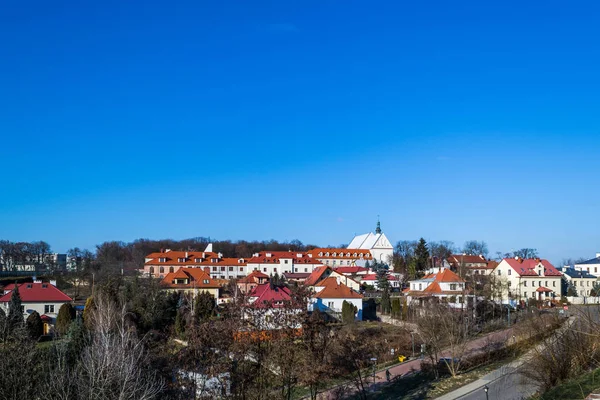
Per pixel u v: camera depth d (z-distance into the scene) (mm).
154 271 169875
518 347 64562
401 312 100812
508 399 52344
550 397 44719
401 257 196875
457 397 54812
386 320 102188
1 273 172000
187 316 79000
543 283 131375
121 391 33750
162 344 61844
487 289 108500
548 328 58344
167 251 177375
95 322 63438
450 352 70625
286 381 43781
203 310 84562
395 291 148250
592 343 50406
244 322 41875
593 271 165125
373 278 157750
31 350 39000
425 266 169000
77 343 51969
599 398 40875
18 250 199625
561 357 49062
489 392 55312
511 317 98438
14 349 37688
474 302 92062
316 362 42594
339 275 128500
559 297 131375
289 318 43281
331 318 100938
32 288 94000
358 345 68125
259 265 179625
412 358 75062
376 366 70625
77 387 36031
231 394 40750
